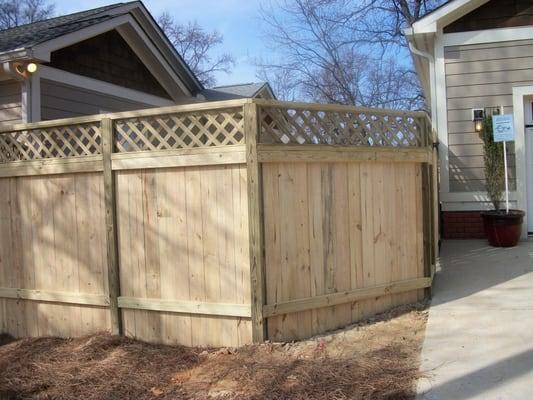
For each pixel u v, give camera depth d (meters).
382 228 5.45
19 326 5.91
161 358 4.74
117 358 4.77
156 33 10.40
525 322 4.83
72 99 8.69
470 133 9.38
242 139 4.75
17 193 5.82
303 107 4.91
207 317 4.95
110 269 5.27
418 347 4.51
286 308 4.82
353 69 22.58
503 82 9.25
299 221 4.93
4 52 7.17
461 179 9.44
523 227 9.09
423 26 9.23
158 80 11.38
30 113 7.69
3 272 5.95
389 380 3.88
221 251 4.85
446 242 9.13
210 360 4.60
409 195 5.68
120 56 10.03
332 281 5.11
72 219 5.51
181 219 4.99
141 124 5.20
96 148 5.34
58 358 4.96
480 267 7.00
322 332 5.06
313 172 5.02
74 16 10.58
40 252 5.71
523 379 3.73
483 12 9.32
